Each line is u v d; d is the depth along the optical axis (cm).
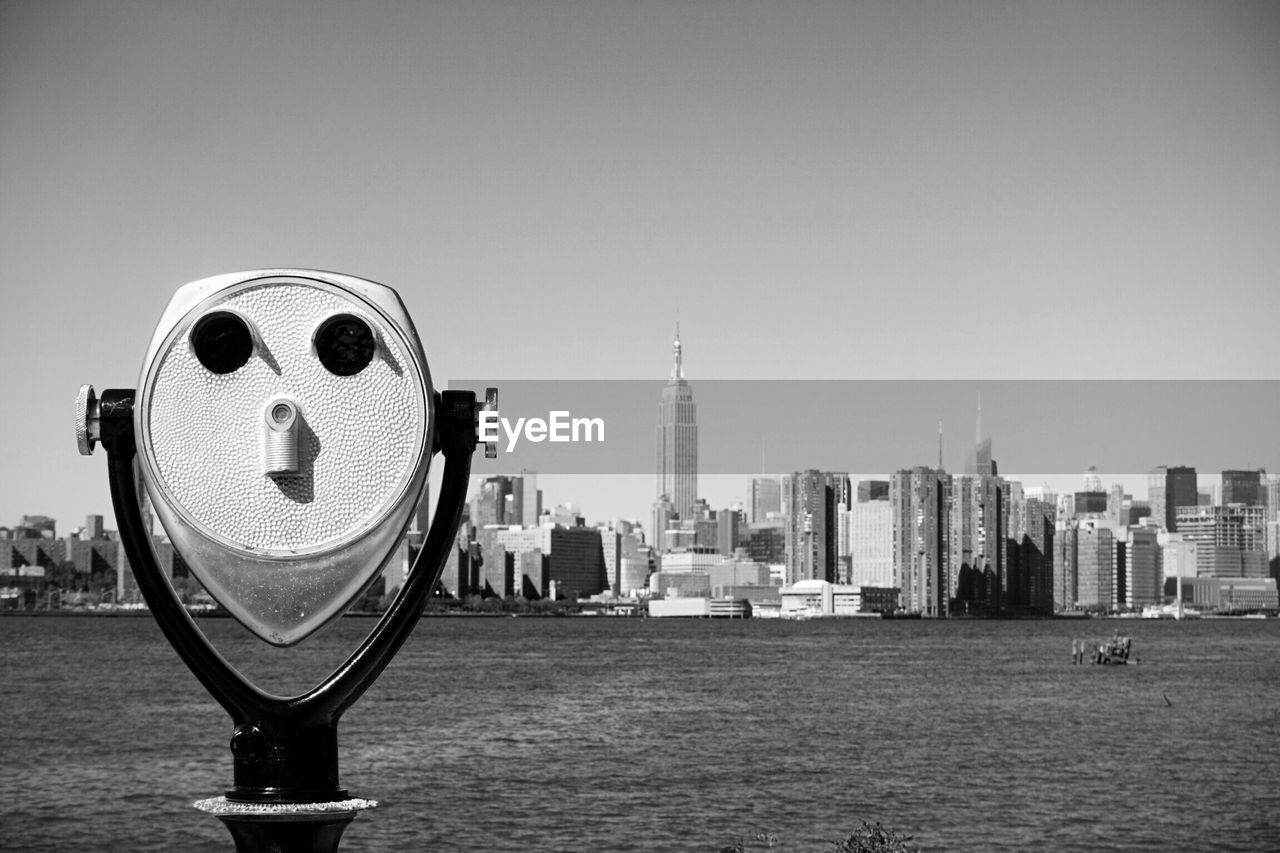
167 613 229
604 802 3738
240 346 220
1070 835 3219
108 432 234
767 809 3625
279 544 217
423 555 238
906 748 5000
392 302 221
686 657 11212
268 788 228
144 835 3238
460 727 5666
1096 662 10162
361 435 219
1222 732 5475
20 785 4022
